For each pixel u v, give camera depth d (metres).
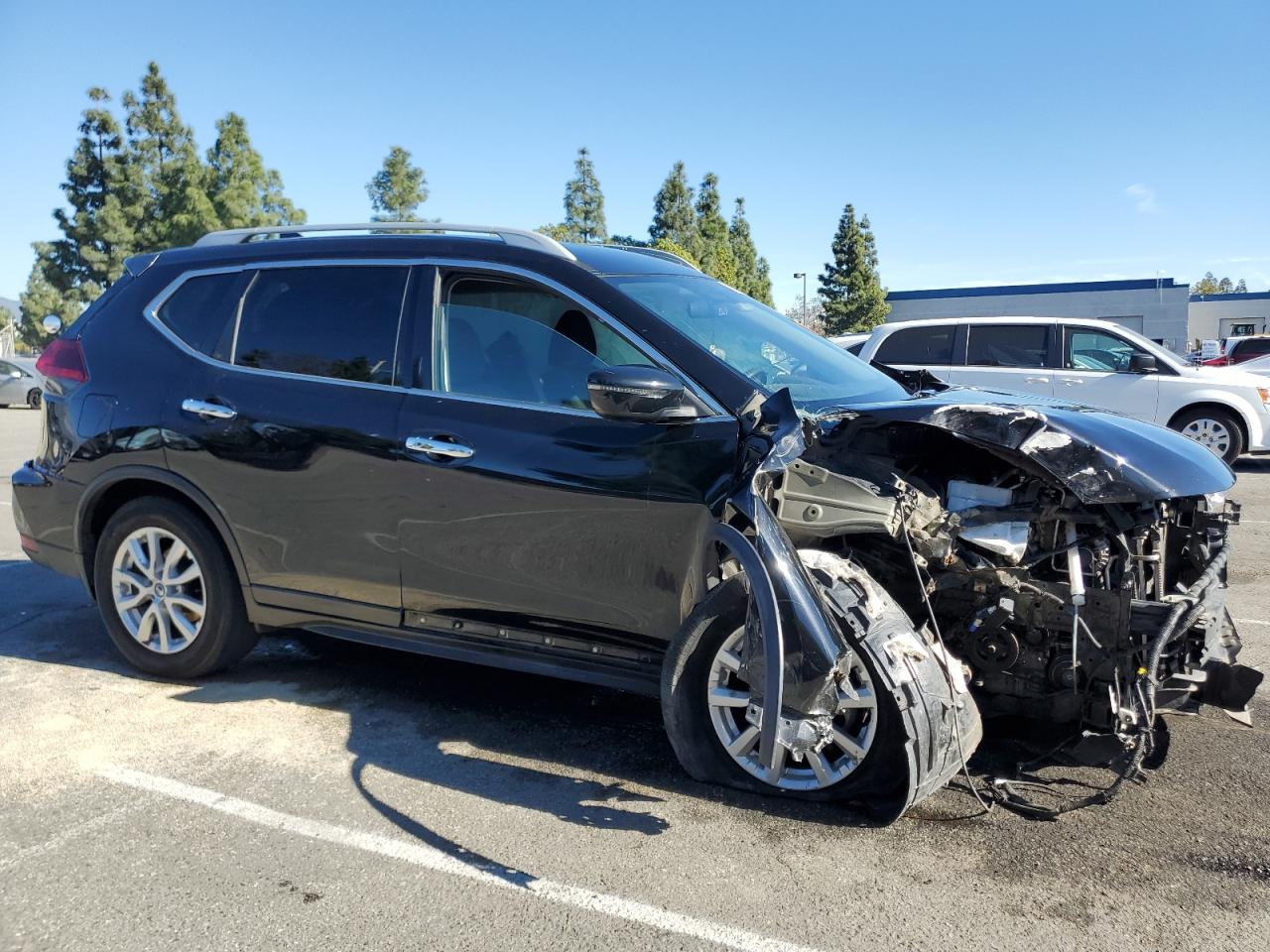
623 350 3.62
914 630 3.12
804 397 3.65
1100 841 3.09
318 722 4.08
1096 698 3.21
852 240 48.56
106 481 4.46
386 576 3.94
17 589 6.25
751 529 3.06
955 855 3.01
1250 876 2.89
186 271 4.54
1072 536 3.30
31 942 2.59
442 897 2.79
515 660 3.78
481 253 3.94
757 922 2.67
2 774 3.56
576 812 3.29
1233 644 3.87
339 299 4.14
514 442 3.65
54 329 5.61
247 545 4.19
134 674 4.63
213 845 3.08
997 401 3.86
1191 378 11.52
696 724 3.31
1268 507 9.70
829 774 3.16
